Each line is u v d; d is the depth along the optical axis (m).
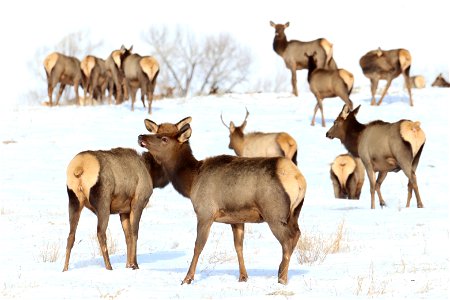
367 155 67.00
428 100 125.31
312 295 30.47
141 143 37.62
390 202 71.12
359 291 31.09
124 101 134.38
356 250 43.12
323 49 129.00
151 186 41.47
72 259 42.66
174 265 41.22
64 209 64.31
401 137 63.97
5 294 31.25
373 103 122.12
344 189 75.50
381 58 119.81
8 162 90.94
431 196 73.50
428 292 30.45
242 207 34.53
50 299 30.39
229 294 31.50
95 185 38.00
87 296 30.97
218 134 104.06
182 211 64.25
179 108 125.31
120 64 123.81
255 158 35.22
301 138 102.62
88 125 110.56
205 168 36.28
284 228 33.59
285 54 132.75
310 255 41.44
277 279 34.84
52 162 91.25
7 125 111.25
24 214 61.09
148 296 30.94
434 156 91.56
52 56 127.12
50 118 116.25
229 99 133.12
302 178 33.91
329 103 127.44
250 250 45.50
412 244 44.00
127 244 40.16
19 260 41.78
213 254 44.41
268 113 119.88
